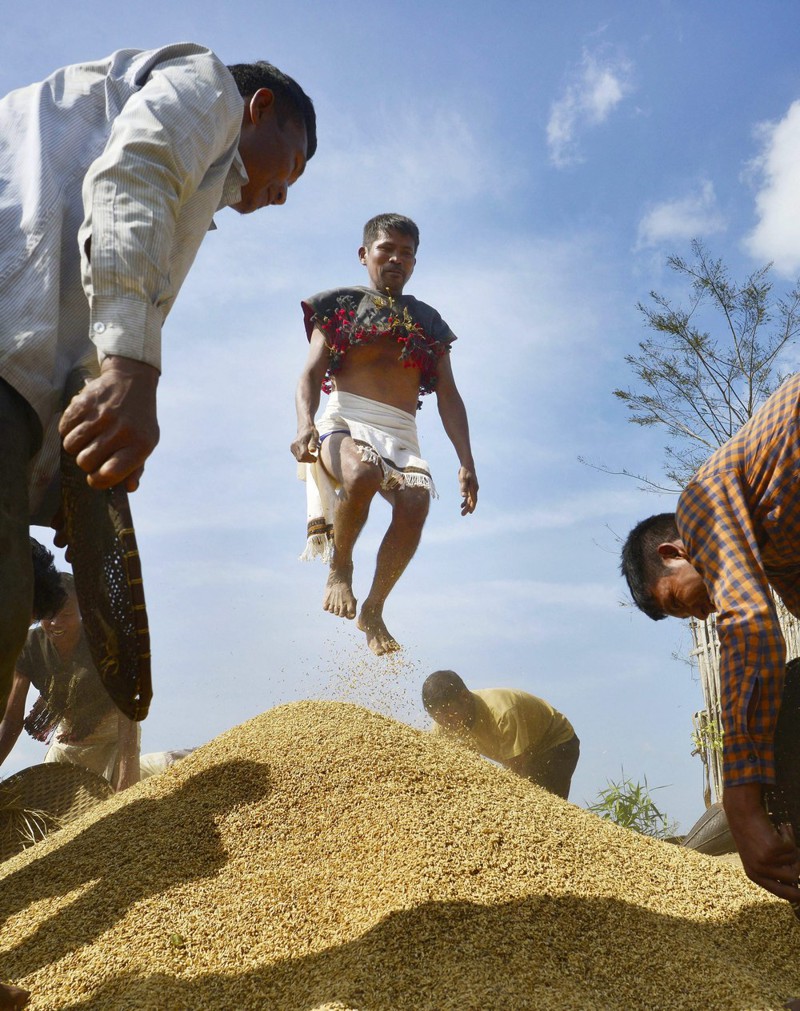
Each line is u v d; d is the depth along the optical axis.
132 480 1.84
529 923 2.15
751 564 2.04
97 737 5.10
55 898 2.48
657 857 2.70
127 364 1.76
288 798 2.74
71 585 4.95
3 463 1.70
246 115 2.31
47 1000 2.03
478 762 3.09
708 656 6.80
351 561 4.93
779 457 2.13
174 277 2.04
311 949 2.14
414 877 2.29
